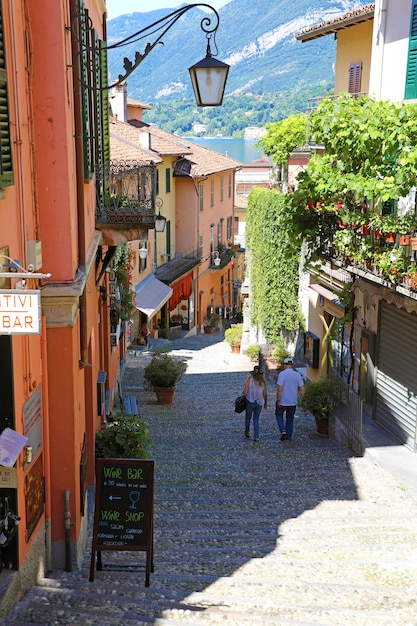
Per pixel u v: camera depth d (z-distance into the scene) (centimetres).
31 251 679
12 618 623
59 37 730
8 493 657
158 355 2006
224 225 4969
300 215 1498
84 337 850
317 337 2048
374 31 1568
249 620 637
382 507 1068
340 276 1748
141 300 3055
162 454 1389
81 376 902
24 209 675
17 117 653
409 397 1370
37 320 515
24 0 708
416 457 1314
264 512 1042
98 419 1279
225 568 813
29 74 723
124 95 3578
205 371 2584
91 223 1095
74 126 827
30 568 721
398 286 1234
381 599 716
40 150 744
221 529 966
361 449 1383
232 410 1856
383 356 1497
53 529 801
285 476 1238
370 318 1570
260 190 2702
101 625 609
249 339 2989
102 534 754
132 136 3203
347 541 916
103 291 1463
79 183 830
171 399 1931
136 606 668
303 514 1035
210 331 4359
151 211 1232
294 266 2320
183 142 4722
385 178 1195
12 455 620
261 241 2488
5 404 643
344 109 1278
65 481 798
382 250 1302
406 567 812
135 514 755
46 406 780
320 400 1548
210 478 1224
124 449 1091
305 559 845
